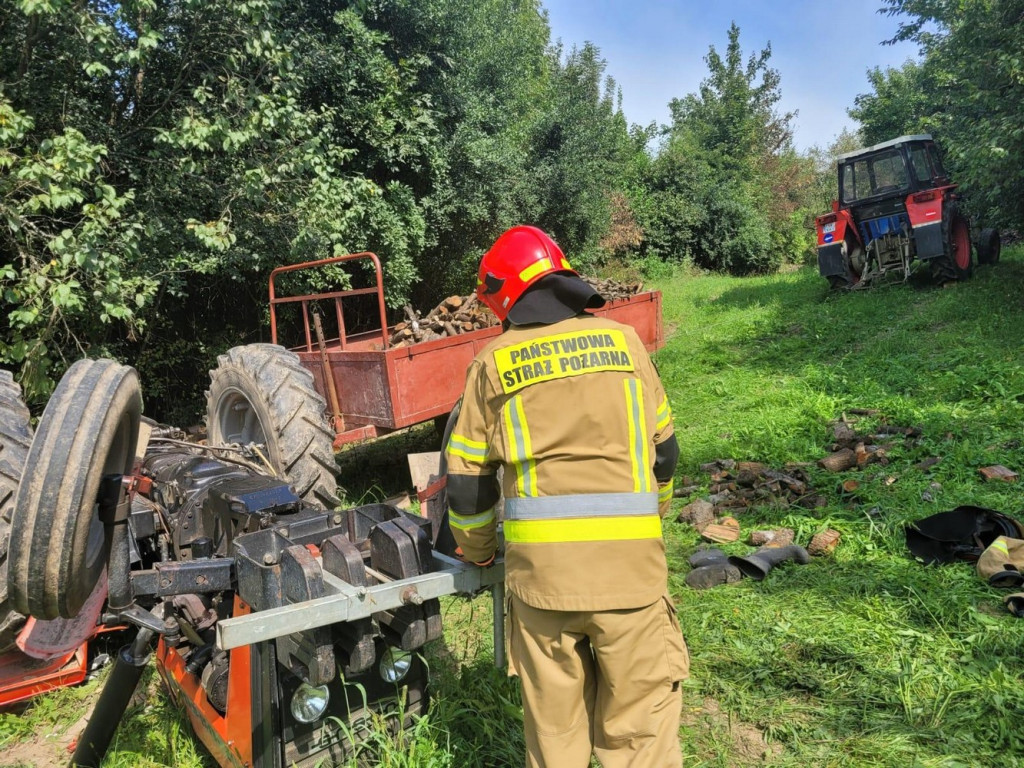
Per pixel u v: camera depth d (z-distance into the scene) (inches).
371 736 90.6
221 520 114.5
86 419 75.7
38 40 257.3
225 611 103.0
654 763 75.8
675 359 397.4
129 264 273.1
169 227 289.4
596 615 74.4
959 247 469.7
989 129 339.3
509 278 83.9
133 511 128.5
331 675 77.2
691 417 288.5
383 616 87.6
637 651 75.7
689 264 971.3
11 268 225.6
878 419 248.2
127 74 300.5
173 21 287.0
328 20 394.3
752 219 1025.5
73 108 274.8
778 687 116.6
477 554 84.7
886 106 844.6
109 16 259.1
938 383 275.6
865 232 505.4
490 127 521.0
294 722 86.2
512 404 78.4
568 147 637.9
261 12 271.4
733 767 100.5
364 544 97.7
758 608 139.8
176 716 114.9
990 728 102.0
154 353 337.4
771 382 319.0
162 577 87.6
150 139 293.3
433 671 120.6
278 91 300.7
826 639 126.5
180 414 359.9
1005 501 171.0
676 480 217.5
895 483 189.8
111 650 140.0
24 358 253.0
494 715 107.4
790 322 451.2
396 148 407.8
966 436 216.1
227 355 191.6
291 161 290.5
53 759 113.0
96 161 231.3
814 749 102.0
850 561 156.2
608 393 78.1
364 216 376.5
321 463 175.0
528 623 78.1
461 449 82.0
